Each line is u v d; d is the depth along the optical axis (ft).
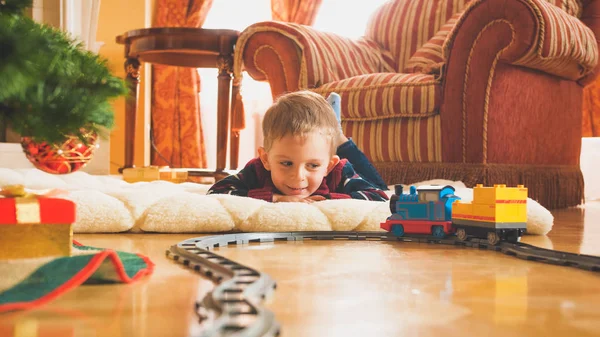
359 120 8.98
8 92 1.97
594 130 12.62
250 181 4.98
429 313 1.75
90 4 10.16
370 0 14.10
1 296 1.78
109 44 13.51
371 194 4.86
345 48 10.18
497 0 7.59
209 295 1.86
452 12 10.80
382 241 3.78
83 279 1.91
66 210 2.13
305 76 9.17
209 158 14.34
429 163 8.34
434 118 8.21
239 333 1.30
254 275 2.10
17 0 2.32
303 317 1.68
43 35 2.15
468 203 3.50
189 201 4.05
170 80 13.62
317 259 2.88
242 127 11.05
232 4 14.51
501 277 2.42
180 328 1.56
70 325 1.58
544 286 2.23
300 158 4.44
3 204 2.02
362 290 2.09
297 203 4.14
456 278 2.38
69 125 2.21
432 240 3.69
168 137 13.66
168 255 2.92
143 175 9.40
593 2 9.56
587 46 8.62
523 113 8.20
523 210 3.33
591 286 2.24
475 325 1.62
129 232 4.06
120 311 1.74
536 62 7.82
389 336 1.50
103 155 10.05
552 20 7.64
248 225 3.99
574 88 9.36
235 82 10.82
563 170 9.12
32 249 2.09
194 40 9.89
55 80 2.19
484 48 7.74
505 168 7.98
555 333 1.55
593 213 7.57
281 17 13.92
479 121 7.81
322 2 13.91
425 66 9.96
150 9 13.93
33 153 5.33
